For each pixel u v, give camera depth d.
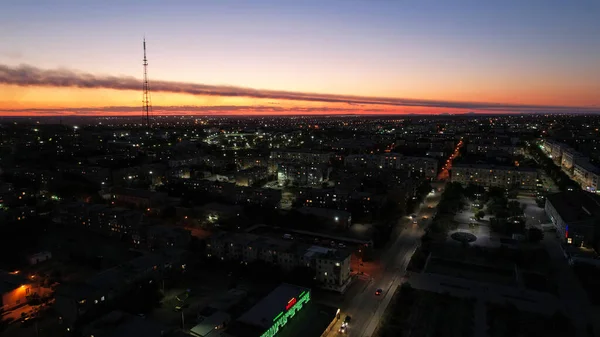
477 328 124.56
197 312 133.75
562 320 124.94
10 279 144.88
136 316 120.56
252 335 110.31
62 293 131.62
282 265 161.25
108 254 184.25
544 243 198.38
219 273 165.25
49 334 123.19
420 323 127.00
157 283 147.38
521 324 125.75
